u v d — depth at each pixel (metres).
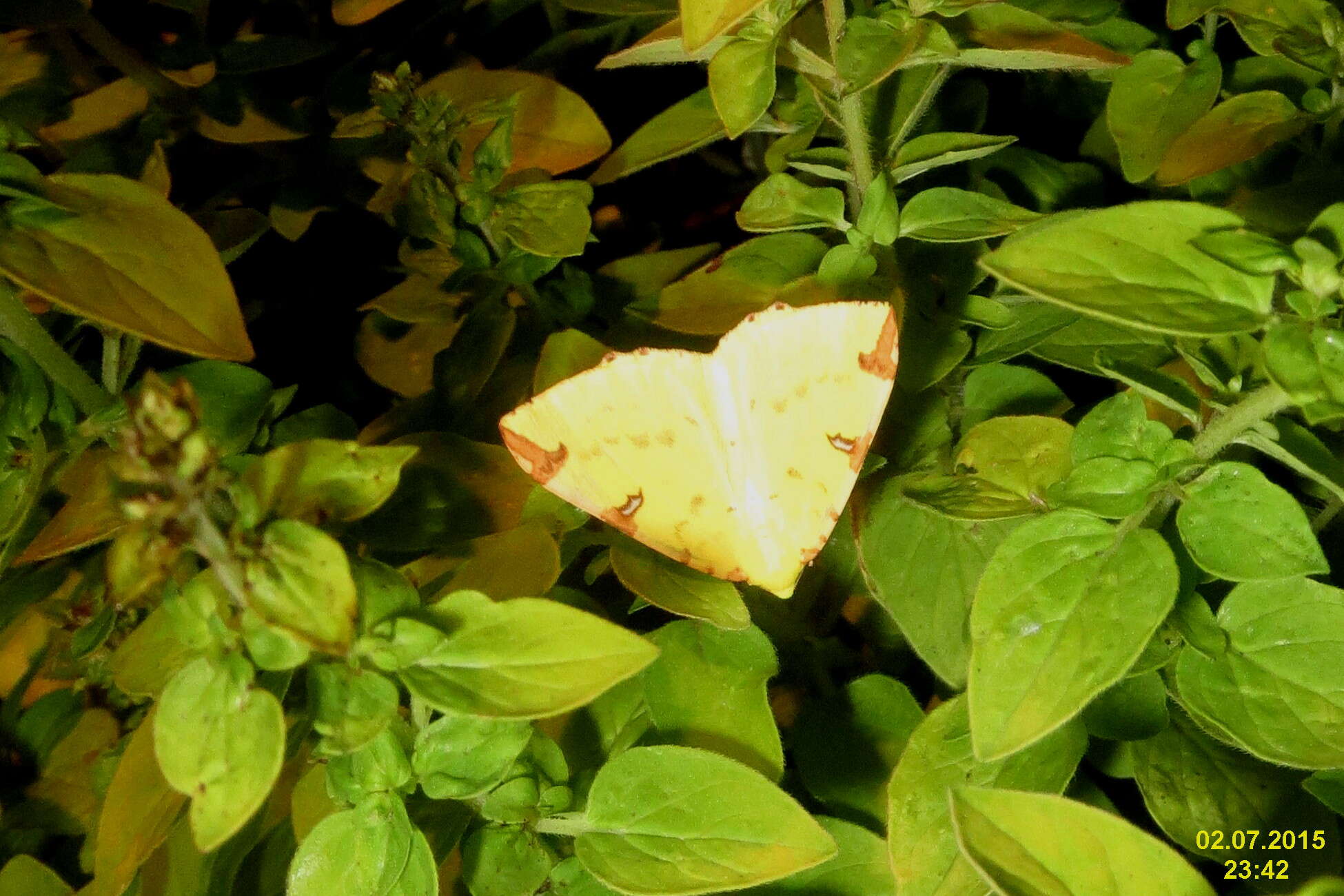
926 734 0.15
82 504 0.16
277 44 0.21
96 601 0.17
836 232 0.18
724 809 0.14
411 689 0.13
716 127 0.18
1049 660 0.14
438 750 0.14
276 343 0.22
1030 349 0.17
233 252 0.19
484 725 0.14
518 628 0.13
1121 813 0.17
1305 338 0.13
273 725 0.12
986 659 0.14
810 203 0.16
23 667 0.18
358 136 0.17
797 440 0.14
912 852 0.15
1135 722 0.15
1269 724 0.14
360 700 0.13
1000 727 0.14
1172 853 0.13
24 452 0.17
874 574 0.17
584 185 0.17
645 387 0.14
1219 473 0.14
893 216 0.16
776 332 0.14
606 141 0.20
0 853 0.17
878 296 0.16
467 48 0.25
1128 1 0.21
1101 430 0.14
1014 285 0.13
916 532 0.17
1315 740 0.14
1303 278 0.13
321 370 0.22
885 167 0.17
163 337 0.15
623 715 0.16
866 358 0.14
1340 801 0.15
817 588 0.18
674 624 0.16
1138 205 0.13
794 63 0.16
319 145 0.21
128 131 0.21
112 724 0.17
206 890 0.15
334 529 0.13
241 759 0.12
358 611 0.13
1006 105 0.21
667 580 0.15
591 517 0.16
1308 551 0.14
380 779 0.13
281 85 0.24
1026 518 0.17
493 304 0.18
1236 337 0.15
